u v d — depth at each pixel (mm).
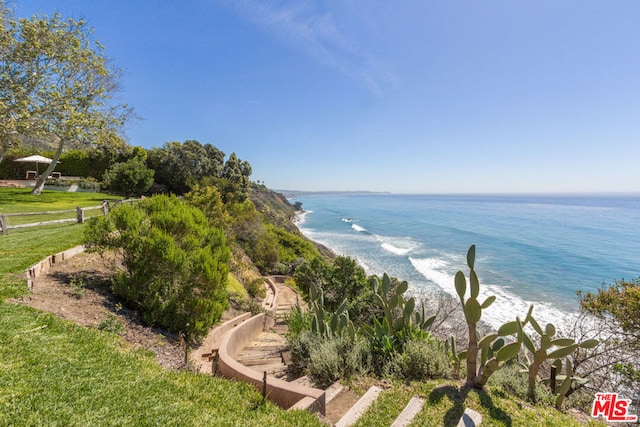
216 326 6418
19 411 2170
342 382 3611
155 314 4887
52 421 2135
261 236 21500
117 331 3988
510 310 14656
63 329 3520
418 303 14328
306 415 2783
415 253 29719
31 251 6578
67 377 2668
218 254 6238
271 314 8875
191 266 5332
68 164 30484
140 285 5059
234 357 5410
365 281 9602
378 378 3707
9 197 17656
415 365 3703
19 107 14383
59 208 15523
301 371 4309
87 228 5621
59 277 5508
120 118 19391
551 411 3145
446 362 3822
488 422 2787
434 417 2848
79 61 16734
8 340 3055
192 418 2459
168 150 31016
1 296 4027
